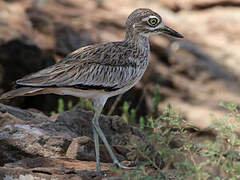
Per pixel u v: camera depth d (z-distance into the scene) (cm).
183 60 2286
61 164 888
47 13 2075
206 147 770
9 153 941
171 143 968
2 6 2025
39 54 1794
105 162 959
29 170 820
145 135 1116
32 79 865
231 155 739
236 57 2423
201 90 2214
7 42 1734
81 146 945
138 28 1002
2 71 1727
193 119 1980
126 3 2564
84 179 806
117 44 984
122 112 1614
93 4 2417
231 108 782
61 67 893
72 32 1995
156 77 2162
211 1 2816
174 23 2612
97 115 938
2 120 1030
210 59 2383
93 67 916
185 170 765
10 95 861
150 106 1836
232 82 2306
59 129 1021
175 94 2148
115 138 1052
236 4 2814
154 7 2681
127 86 980
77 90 916
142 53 1001
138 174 736
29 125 998
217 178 730
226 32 2625
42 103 1684
